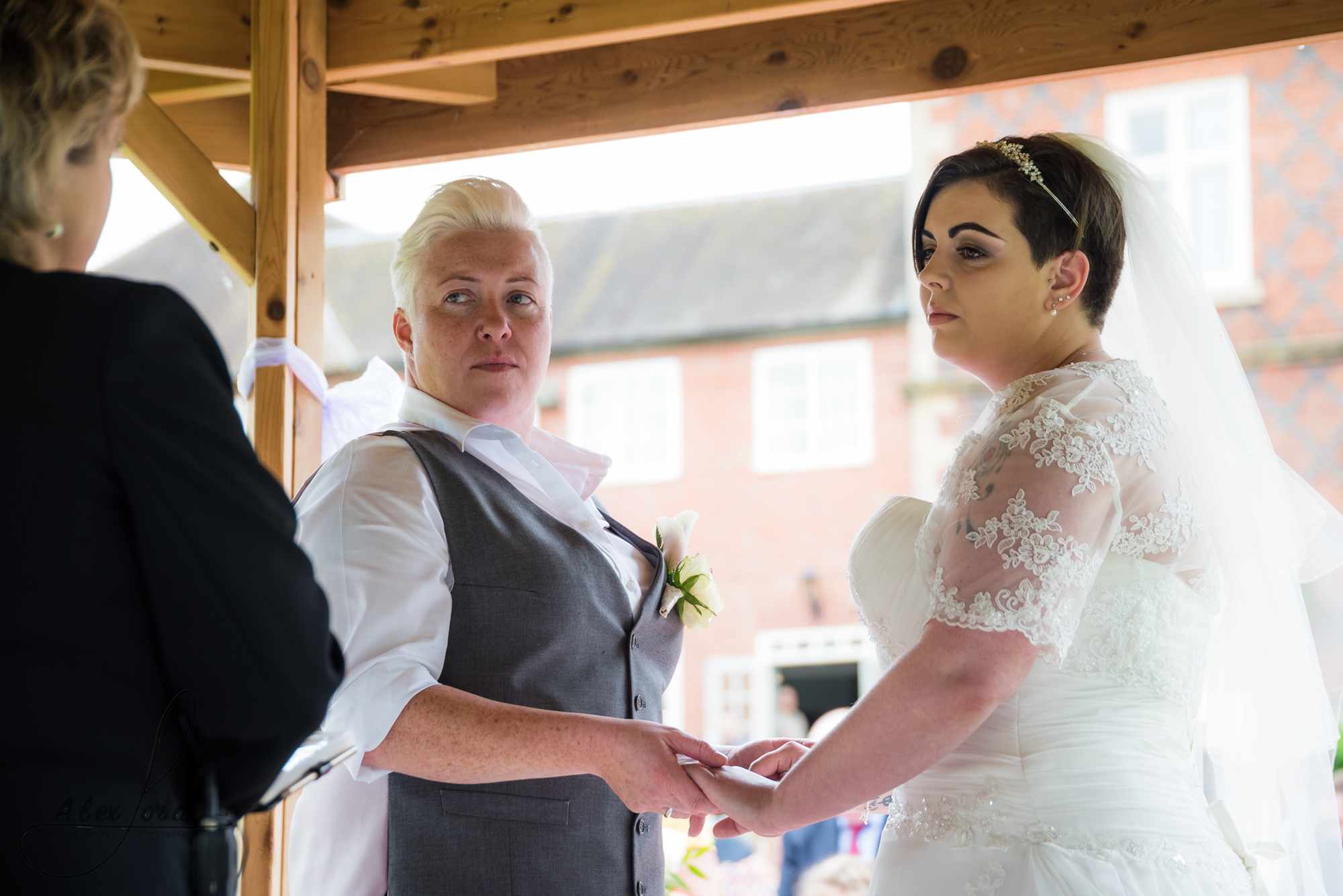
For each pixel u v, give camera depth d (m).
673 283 16.14
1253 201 13.31
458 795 1.80
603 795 1.85
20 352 1.04
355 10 3.12
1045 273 1.69
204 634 1.04
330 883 1.88
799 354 15.13
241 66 3.13
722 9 2.87
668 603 2.06
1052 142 1.75
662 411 15.67
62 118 1.07
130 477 1.03
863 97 3.14
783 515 14.91
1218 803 1.68
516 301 2.09
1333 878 1.80
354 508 1.80
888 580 1.72
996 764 1.54
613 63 3.36
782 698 14.57
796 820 1.57
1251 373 13.02
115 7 1.15
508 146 3.41
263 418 2.78
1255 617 1.74
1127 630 1.54
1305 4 2.82
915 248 1.82
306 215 2.97
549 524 1.94
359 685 1.69
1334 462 12.66
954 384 14.49
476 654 1.83
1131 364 1.70
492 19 3.03
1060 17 3.01
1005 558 1.46
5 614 1.01
